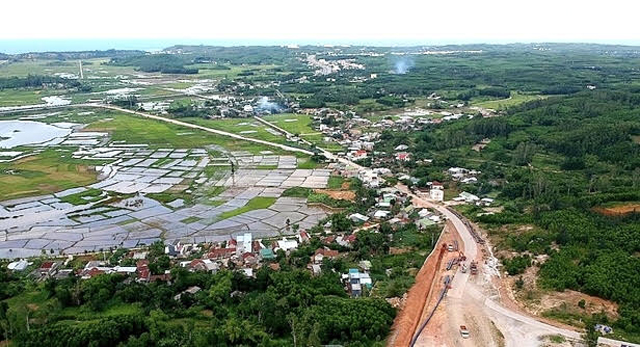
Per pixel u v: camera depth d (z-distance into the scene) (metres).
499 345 79.75
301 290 92.44
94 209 152.00
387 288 98.25
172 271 100.75
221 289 93.00
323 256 112.38
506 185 159.88
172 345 78.25
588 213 129.38
